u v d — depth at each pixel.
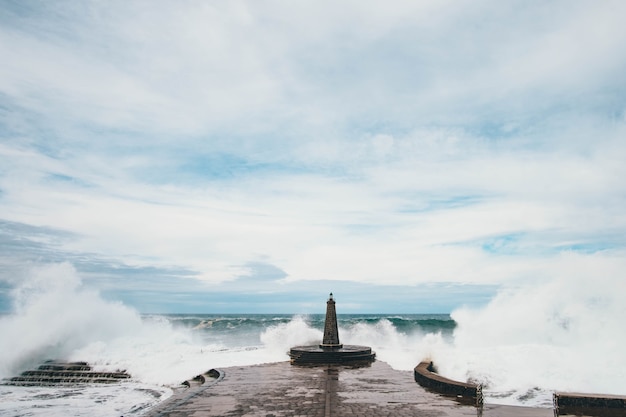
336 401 10.41
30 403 14.69
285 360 21.53
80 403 14.59
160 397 15.37
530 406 10.30
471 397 11.04
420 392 11.73
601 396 9.41
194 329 50.28
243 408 9.58
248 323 56.34
